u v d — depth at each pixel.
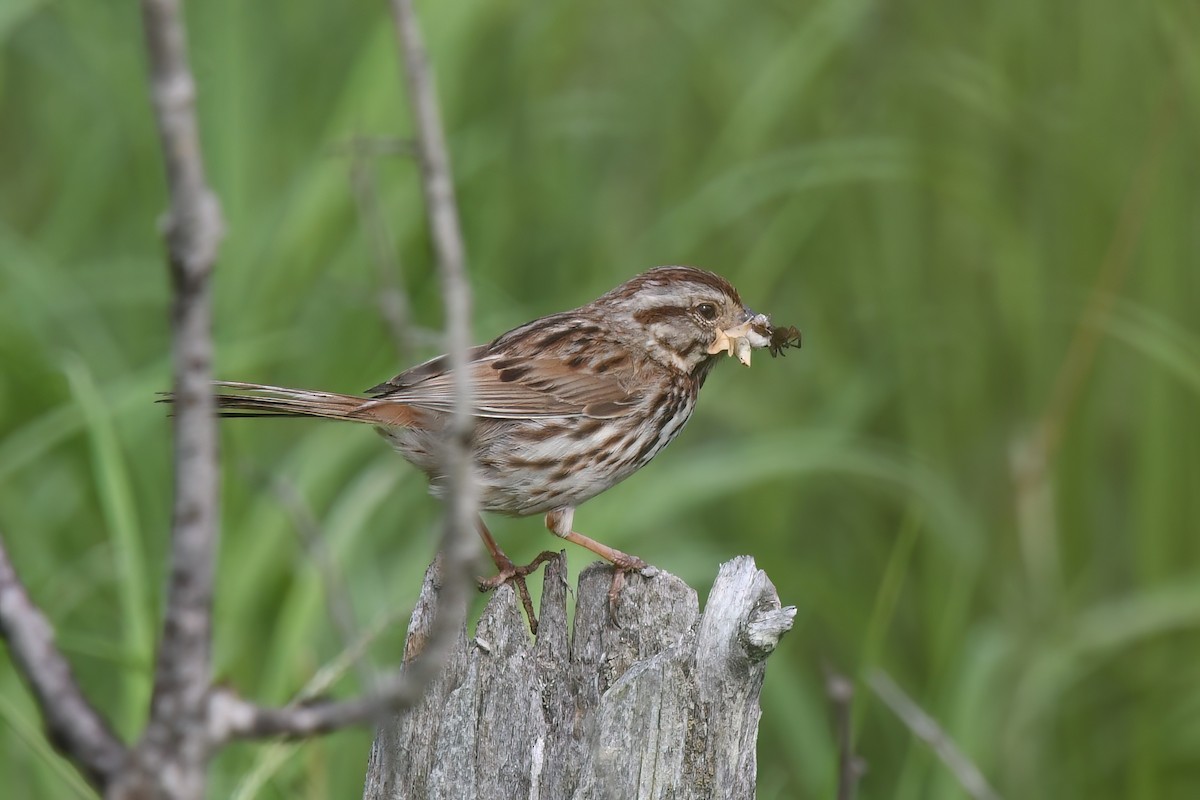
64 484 11.83
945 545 11.81
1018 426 12.59
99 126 13.68
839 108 13.84
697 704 6.01
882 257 13.27
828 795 8.53
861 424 13.25
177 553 3.26
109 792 3.43
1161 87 12.69
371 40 12.44
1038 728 11.59
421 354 11.88
